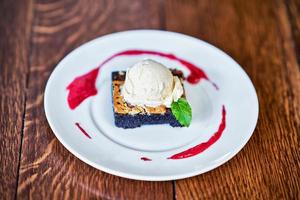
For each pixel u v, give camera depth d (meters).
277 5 0.68
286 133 0.53
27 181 0.47
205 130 0.52
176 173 0.46
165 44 0.60
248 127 0.51
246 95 0.54
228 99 0.55
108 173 0.48
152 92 0.51
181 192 0.47
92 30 0.63
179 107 0.51
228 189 0.47
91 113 0.53
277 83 0.59
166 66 0.58
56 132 0.48
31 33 0.62
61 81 0.54
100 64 0.57
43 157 0.49
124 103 0.51
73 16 0.65
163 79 0.51
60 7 0.66
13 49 0.60
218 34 0.64
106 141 0.49
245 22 0.66
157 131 0.51
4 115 0.53
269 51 0.62
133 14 0.65
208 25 0.65
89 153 0.47
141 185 0.47
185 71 0.58
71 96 0.54
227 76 0.57
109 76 0.57
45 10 0.65
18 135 0.51
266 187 0.48
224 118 0.53
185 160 0.48
